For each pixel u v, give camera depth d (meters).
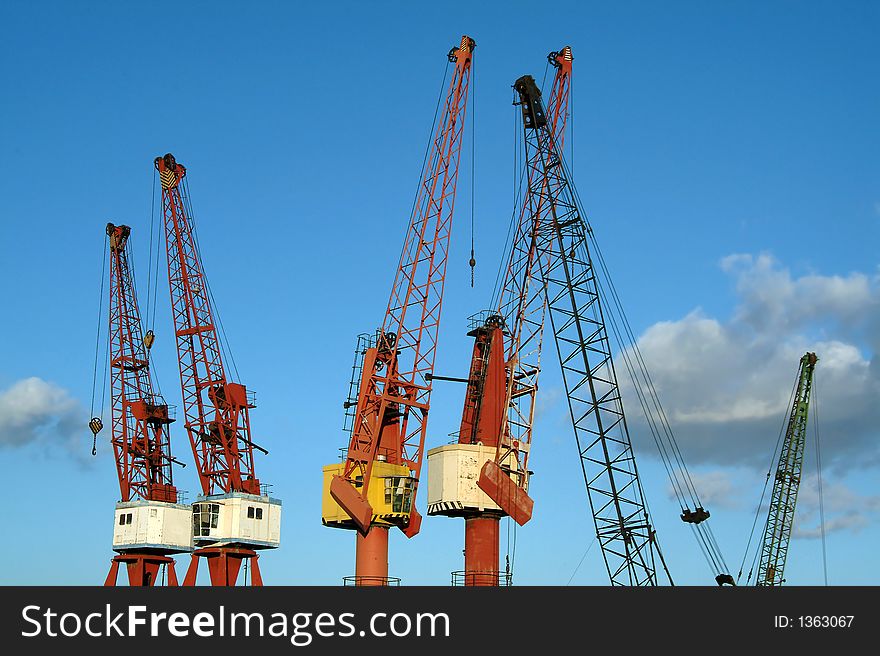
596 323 119.44
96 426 157.88
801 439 171.38
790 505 168.75
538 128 125.81
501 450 120.69
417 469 123.44
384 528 121.06
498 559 119.06
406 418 124.81
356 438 121.75
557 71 127.88
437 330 125.25
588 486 116.81
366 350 124.25
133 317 163.62
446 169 127.69
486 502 118.56
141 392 161.25
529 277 123.69
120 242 165.25
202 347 153.38
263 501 154.12
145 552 155.25
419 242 126.50
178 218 153.88
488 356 123.00
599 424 117.50
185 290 153.00
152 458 159.38
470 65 128.50
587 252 121.62
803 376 173.12
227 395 153.75
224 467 153.25
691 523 129.38
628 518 114.81
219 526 151.12
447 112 127.81
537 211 124.44
